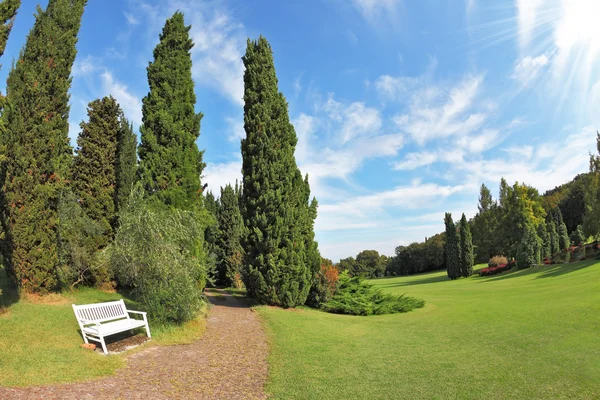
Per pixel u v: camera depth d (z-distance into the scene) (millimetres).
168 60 13516
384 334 10578
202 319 11156
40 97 11242
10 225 10742
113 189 15859
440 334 10430
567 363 7129
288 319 12117
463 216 43969
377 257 98688
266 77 16641
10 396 4781
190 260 10836
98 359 6832
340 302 15758
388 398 5582
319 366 7270
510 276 33062
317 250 16344
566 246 48750
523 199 48688
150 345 8289
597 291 14164
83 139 15891
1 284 11758
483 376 6590
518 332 9953
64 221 13102
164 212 11078
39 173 11125
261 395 5676
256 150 15891
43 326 8492
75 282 13852
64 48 11898
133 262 9961
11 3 8078
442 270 79188
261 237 14984
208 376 6461
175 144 12984
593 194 34875
